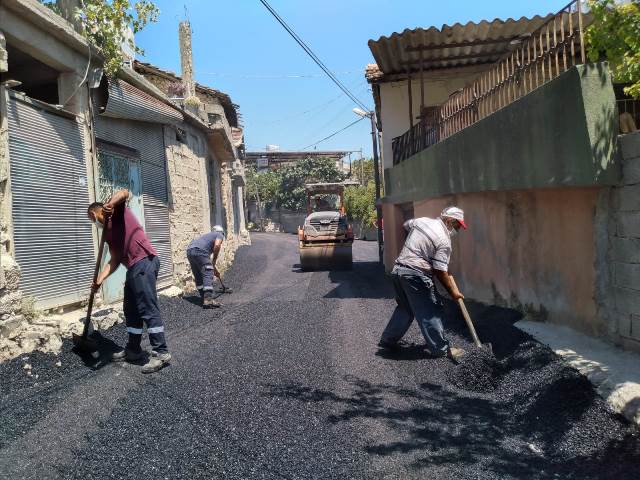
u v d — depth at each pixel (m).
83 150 6.74
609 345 5.07
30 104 5.71
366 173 44.41
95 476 3.13
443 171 8.89
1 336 4.74
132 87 7.90
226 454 3.45
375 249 25.11
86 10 6.86
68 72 6.61
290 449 3.57
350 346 6.21
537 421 4.20
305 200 44.25
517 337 5.87
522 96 5.85
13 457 3.32
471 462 3.56
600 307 5.21
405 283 5.70
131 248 5.14
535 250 6.46
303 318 7.77
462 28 9.76
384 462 3.49
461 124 8.18
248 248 23.09
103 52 6.99
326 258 15.09
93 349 5.32
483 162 7.09
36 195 5.73
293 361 5.54
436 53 11.26
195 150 12.02
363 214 34.66
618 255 4.93
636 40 4.05
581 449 3.66
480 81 7.42
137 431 3.72
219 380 4.86
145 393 4.46
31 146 5.68
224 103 21.91
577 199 5.46
